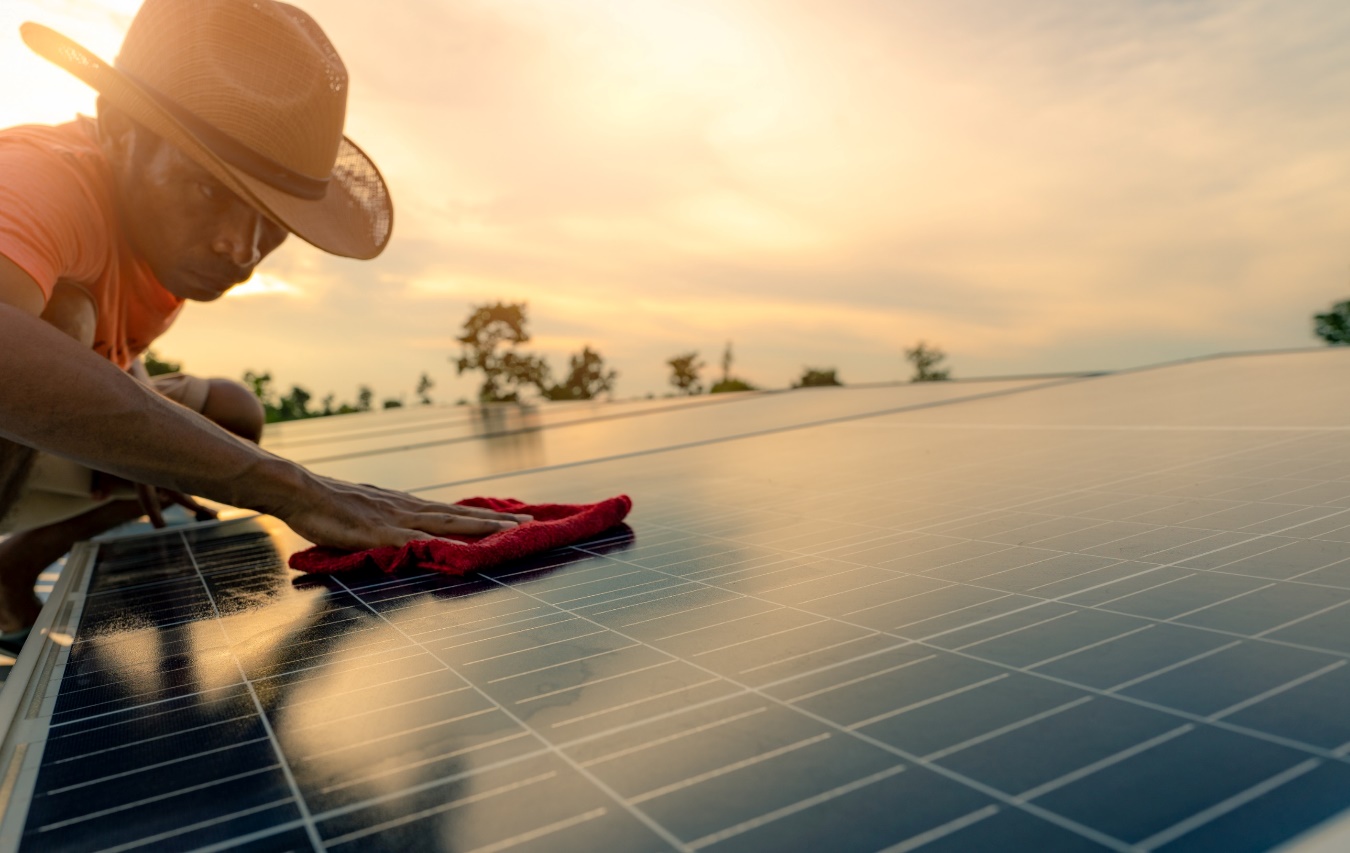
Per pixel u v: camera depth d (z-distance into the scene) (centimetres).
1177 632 81
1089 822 49
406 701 81
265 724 78
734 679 79
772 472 247
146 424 134
